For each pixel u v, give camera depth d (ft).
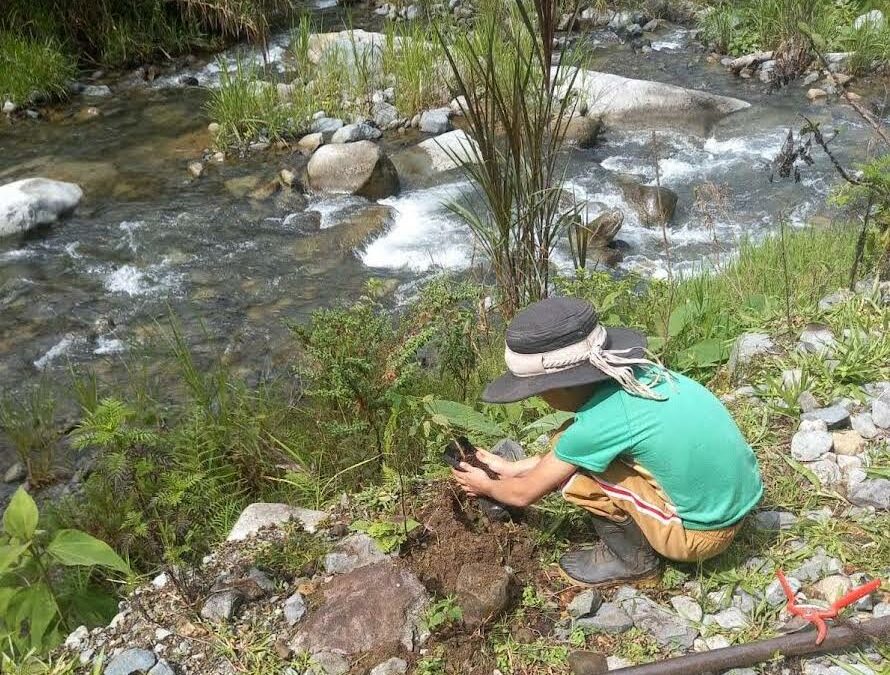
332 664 9.18
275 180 26.21
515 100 14.15
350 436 13.44
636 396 8.77
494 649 9.18
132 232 23.81
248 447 14.24
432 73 31.09
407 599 9.57
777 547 10.05
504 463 10.31
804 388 12.45
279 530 11.31
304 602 9.99
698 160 27.22
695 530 9.07
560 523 10.53
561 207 23.86
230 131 29.17
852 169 25.86
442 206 25.02
